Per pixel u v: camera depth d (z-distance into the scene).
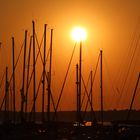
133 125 124.62
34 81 127.94
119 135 110.50
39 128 115.69
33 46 128.88
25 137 103.31
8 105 138.12
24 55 130.25
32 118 128.25
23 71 129.50
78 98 135.50
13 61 134.50
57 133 111.38
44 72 128.25
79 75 137.00
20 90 131.50
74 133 116.69
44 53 128.50
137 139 106.44
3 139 99.50
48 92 128.25
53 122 120.56
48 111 127.06
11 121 131.12
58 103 136.62
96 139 110.81
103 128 122.25
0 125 114.50
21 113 124.88
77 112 134.38
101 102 142.12
